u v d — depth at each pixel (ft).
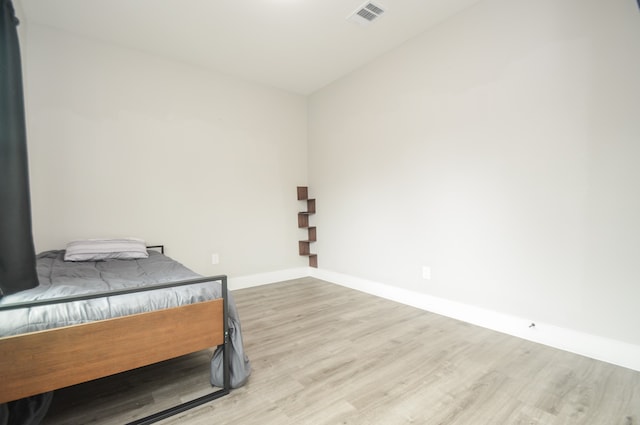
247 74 11.50
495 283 7.38
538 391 4.89
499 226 7.27
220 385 5.04
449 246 8.34
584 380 5.19
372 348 6.46
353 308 9.16
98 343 3.91
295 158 13.47
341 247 12.14
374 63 10.46
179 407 4.48
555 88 6.32
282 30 8.66
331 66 10.94
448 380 5.23
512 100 6.98
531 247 6.74
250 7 7.64
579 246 6.08
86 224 8.74
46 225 8.17
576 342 6.13
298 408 4.51
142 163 9.66
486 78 7.45
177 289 4.84
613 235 5.68
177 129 10.33
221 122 11.30
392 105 9.89
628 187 5.51
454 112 8.14
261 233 12.41
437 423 4.17
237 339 5.11
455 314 8.23
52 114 8.27
